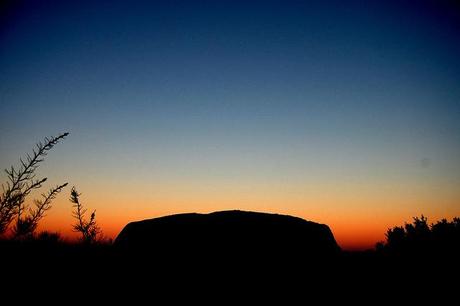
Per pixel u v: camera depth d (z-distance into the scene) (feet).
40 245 11.35
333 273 21.39
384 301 17.99
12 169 9.14
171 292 17.20
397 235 30.09
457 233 27.09
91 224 14.52
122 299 14.84
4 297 10.15
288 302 17.66
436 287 19.69
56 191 9.96
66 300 11.52
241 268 19.67
